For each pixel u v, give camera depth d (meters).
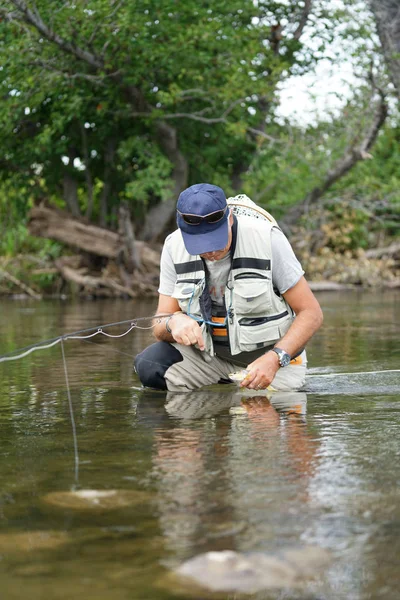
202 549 1.47
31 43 11.92
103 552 1.46
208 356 3.63
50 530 1.59
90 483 1.95
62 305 11.65
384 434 2.51
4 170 15.23
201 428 2.66
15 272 15.69
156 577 1.35
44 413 3.02
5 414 3.01
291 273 3.39
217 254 3.29
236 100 13.99
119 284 14.09
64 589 1.30
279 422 2.75
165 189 13.60
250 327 3.44
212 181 15.95
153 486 1.91
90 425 2.75
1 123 13.34
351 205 16.44
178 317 3.45
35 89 12.78
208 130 14.91
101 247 13.94
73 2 11.52
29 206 15.88
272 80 14.19
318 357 4.80
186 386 3.62
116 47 12.54
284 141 14.87
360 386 3.64
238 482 1.94
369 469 2.06
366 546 1.48
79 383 3.87
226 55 13.77
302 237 16.38
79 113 13.30
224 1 13.55
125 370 4.36
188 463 2.15
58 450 2.34
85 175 15.58
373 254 17.33
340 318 8.04
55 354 5.23
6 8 11.30
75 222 14.01
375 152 18.17
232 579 1.34
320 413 2.93
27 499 1.81
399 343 5.61
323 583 1.33
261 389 3.34
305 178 15.91
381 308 9.72
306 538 1.53
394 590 1.30
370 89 14.59
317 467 2.08
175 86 12.97
